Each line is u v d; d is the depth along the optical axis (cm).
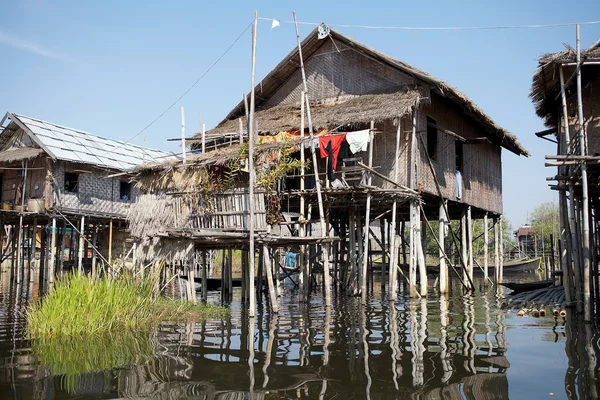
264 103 2200
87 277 1145
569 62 1164
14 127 2478
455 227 3741
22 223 2348
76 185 2380
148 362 766
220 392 626
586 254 1095
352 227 1725
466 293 1961
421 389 629
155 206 1445
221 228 1334
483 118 1905
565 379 664
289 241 1341
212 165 1355
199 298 1752
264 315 1260
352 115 1617
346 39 1889
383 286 1972
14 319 1201
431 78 1678
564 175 1286
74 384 660
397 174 1622
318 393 618
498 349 841
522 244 5616
